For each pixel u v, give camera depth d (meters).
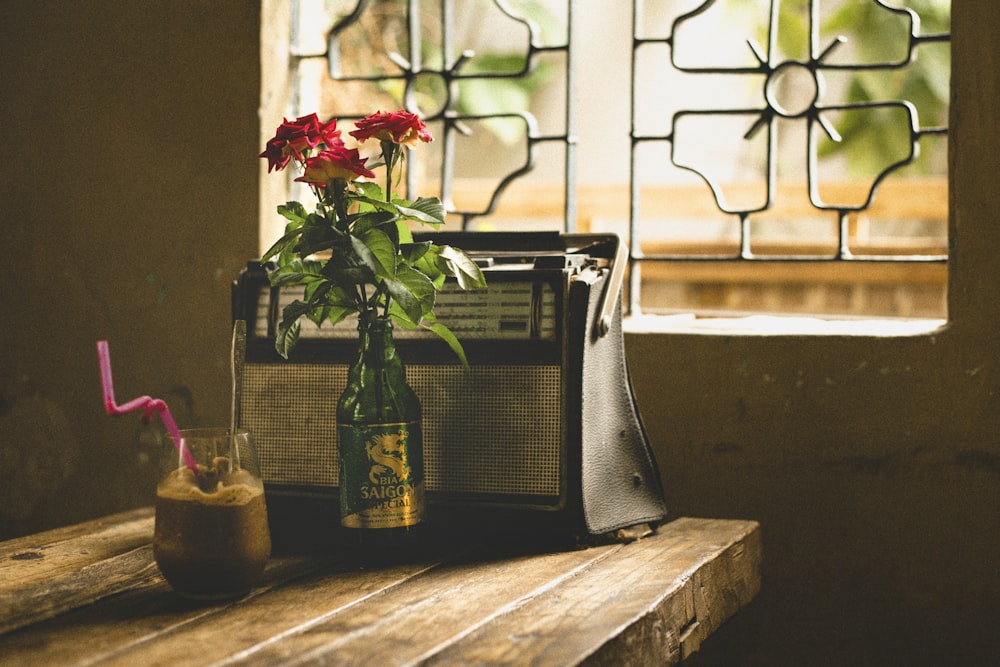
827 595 1.74
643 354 1.80
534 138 1.99
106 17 2.03
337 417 1.30
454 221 4.24
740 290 4.49
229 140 1.97
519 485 1.34
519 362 1.34
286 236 1.26
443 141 2.05
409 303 1.21
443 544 1.38
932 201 3.92
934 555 1.68
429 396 1.37
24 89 2.09
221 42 1.96
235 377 1.18
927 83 4.94
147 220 2.02
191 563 1.08
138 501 2.05
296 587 1.17
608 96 5.95
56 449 2.11
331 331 1.42
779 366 1.73
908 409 1.67
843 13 5.02
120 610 1.08
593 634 1.00
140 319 2.04
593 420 1.36
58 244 2.08
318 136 1.23
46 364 2.10
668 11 5.82
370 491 1.27
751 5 5.46
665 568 1.25
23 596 1.11
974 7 1.61
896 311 4.37
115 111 2.03
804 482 1.73
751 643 1.78
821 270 4.33
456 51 5.67
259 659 0.92
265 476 1.44
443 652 0.94
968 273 1.63
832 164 5.52
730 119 5.71
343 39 3.99
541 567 1.26
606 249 1.45
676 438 1.79
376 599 1.12
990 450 1.63
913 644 1.70
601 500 1.37
